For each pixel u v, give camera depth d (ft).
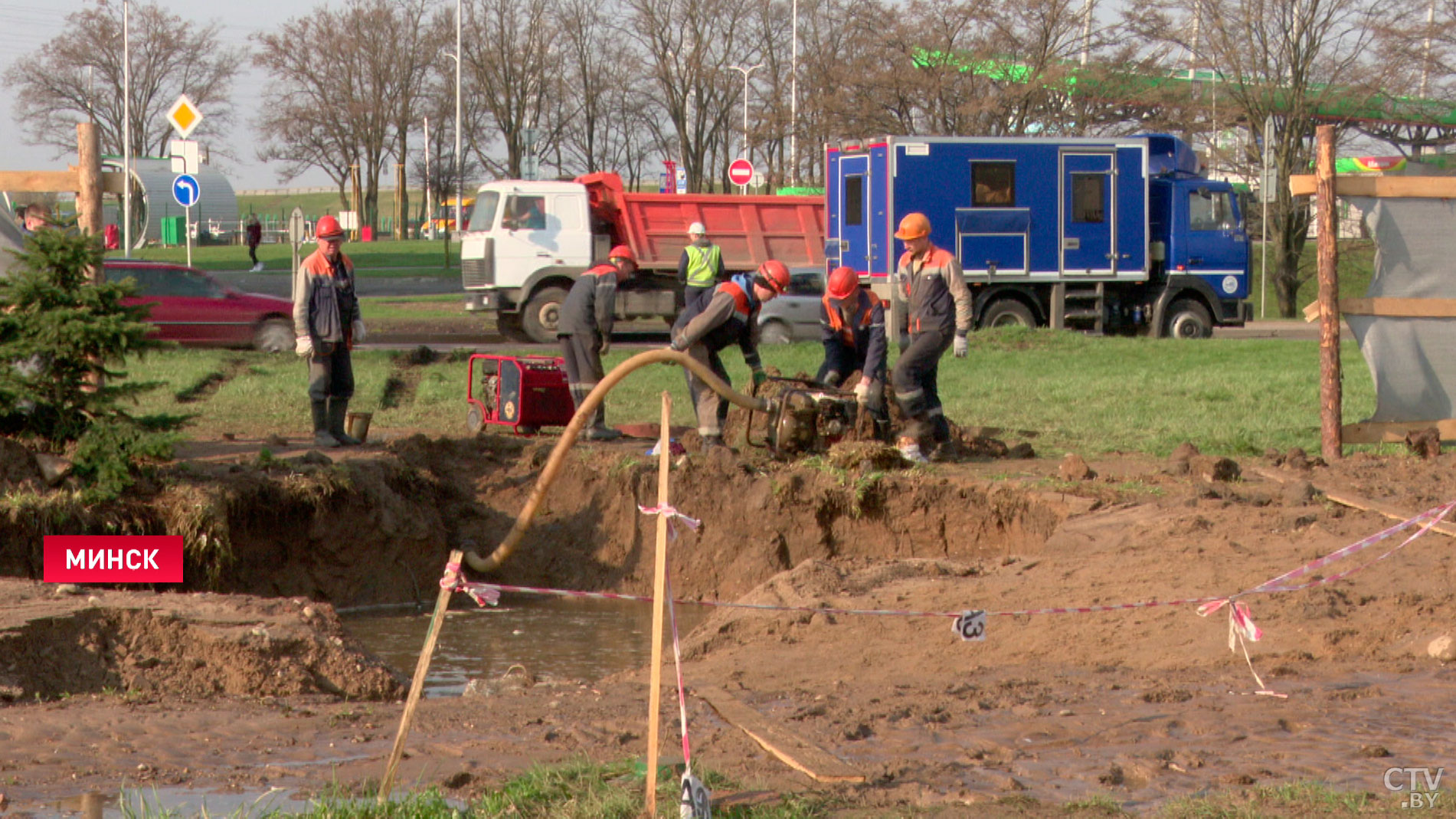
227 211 464.24
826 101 268.82
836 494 70.13
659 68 363.56
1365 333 73.31
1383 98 246.06
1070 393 103.76
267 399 97.86
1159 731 33.42
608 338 81.51
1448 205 73.20
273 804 28.99
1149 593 48.08
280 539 68.74
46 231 64.39
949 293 72.79
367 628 64.34
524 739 34.45
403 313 188.96
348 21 422.82
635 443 81.35
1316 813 26.50
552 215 156.04
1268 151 219.82
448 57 401.70
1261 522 56.54
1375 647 41.14
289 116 434.30
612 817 26.91
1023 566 55.42
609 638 61.16
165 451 62.90
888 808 27.58
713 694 39.04
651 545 73.05
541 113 398.01
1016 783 29.43
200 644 45.91
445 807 27.71
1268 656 41.11
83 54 450.30
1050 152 153.58
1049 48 251.19
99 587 60.64
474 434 84.89
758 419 79.77
